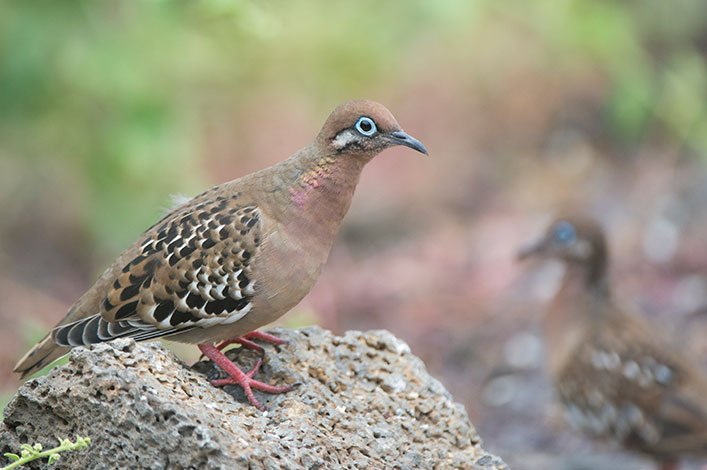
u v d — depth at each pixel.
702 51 19.98
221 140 16.59
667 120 17.98
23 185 16.84
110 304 7.43
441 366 14.21
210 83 15.74
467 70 18.98
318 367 7.32
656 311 14.48
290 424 6.57
